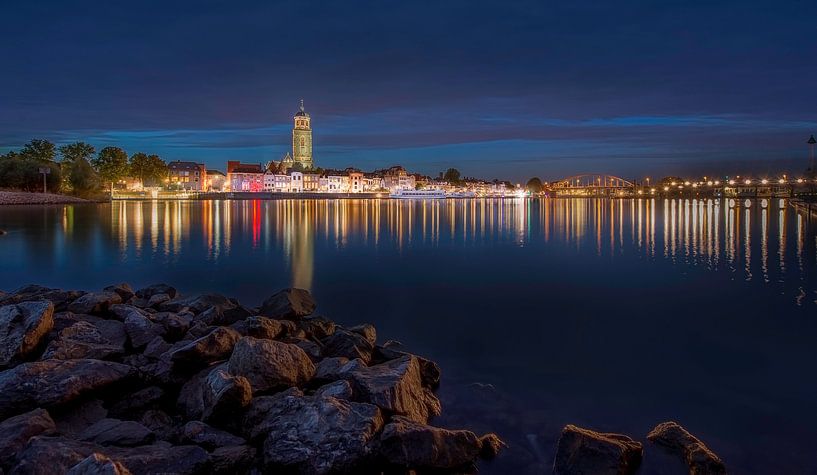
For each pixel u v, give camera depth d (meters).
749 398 12.17
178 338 14.12
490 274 31.58
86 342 12.23
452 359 15.07
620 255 40.88
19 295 16.98
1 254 39.34
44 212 93.62
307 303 17.98
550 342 16.88
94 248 43.47
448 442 8.93
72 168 144.12
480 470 8.95
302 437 8.44
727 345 16.50
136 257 38.34
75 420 9.48
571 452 8.85
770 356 15.38
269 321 14.41
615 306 22.53
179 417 10.23
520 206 176.62
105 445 8.32
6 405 9.23
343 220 84.81
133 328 13.44
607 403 11.83
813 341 16.97
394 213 114.00
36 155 158.88
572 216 104.44
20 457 7.26
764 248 45.22
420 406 10.61
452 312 21.48
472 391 12.33
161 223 71.56
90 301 15.38
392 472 8.50
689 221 84.50
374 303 23.23
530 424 10.67
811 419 11.02
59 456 7.31
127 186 186.38
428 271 32.75
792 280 29.08
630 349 16.09
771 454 9.58
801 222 80.06
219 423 9.48
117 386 10.59
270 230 63.09
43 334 12.09
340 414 8.81
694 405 11.74
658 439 9.88
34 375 9.66
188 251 42.25
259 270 32.84
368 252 42.56
